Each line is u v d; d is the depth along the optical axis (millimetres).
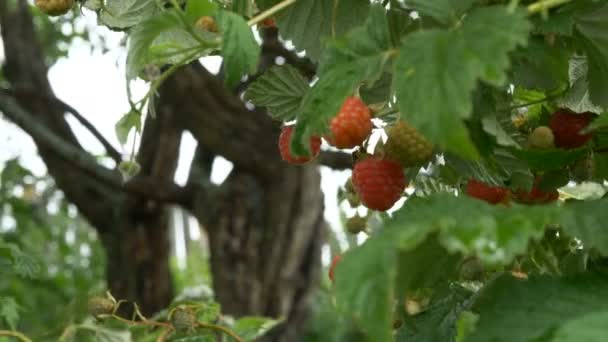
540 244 668
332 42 563
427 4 556
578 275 564
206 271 3727
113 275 2416
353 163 669
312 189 2293
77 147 2422
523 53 599
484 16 527
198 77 2148
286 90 680
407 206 546
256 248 2258
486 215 517
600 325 517
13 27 2561
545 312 549
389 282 489
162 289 2396
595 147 653
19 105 2455
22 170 2795
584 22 612
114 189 2340
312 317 2623
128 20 694
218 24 583
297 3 681
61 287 3004
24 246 2562
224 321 907
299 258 2264
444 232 505
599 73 630
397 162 642
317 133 599
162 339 822
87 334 852
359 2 679
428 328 656
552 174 651
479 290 633
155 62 629
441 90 510
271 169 2271
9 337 906
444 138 503
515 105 665
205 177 2348
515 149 624
